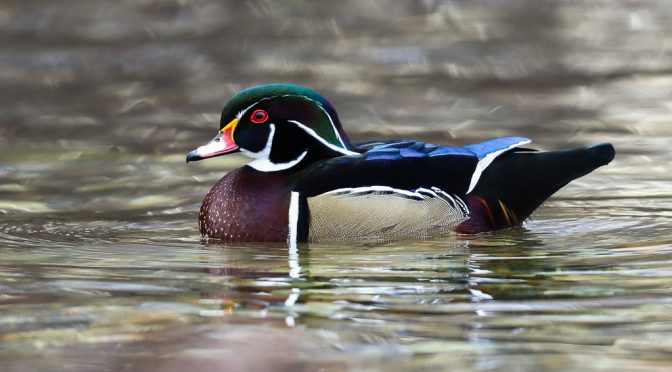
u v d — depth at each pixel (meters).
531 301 9.98
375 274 11.07
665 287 10.39
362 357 8.49
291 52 25.33
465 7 29.94
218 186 13.12
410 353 8.57
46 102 21.58
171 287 10.62
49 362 8.48
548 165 13.57
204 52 25.23
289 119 13.03
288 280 10.84
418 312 9.66
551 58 24.80
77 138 18.84
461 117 20.08
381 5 30.08
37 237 12.98
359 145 13.59
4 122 20.02
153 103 21.42
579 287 10.45
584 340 8.86
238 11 28.84
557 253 11.96
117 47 25.45
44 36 26.11
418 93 21.97
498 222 13.27
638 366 8.27
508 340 8.88
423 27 27.70
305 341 8.88
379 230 12.73
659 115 19.91
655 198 14.82
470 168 13.20
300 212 12.66
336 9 29.42
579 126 19.19
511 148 13.47
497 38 26.56
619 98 21.33
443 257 11.84
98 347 8.80
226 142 13.17
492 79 23.09
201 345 8.79
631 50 25.31
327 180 12.77
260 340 8.93
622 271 11.05
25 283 10.81
